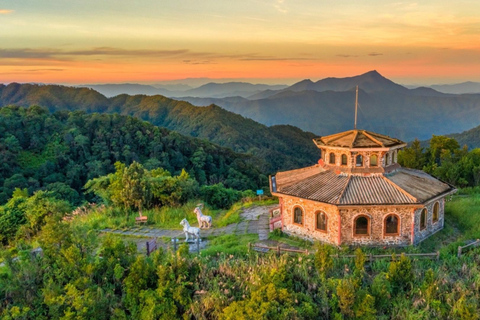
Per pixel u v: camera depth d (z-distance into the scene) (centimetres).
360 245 2242
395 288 1753
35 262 1744
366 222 2236
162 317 1597
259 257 2030
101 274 1755
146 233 2817
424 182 2539
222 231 2750
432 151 5516
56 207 2797
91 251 1880
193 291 1733
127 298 1638
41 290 1617
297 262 1922
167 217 3191
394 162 2644
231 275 1838
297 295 1664
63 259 1722
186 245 1928
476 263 1917
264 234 2606
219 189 4284
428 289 1675
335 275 1838
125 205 3372
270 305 1537
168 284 1656
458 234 2519
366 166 2475
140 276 1686
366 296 1575
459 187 4334
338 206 2161
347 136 2597
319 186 2434
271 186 2936
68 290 1545
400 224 2220
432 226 2469
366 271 1909
